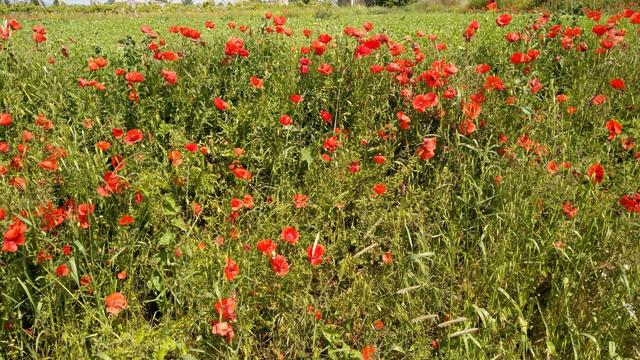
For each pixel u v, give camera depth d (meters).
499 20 2.50
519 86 2.30
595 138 2.18
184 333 1.40
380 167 2.02
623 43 2.80
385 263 1.62
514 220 1.65
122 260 1.56
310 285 1.59
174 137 1.92
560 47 2.81
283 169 1.96
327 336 1.38
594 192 1.76
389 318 1.51
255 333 1.52
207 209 1.87
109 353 1.28
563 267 1.60
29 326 1.49
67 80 2.27
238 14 14.13
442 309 1.50
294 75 2.29
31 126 1.95
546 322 1.49
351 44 2.46
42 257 1.37
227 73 2.34
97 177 1.62
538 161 2.01
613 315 1.44
